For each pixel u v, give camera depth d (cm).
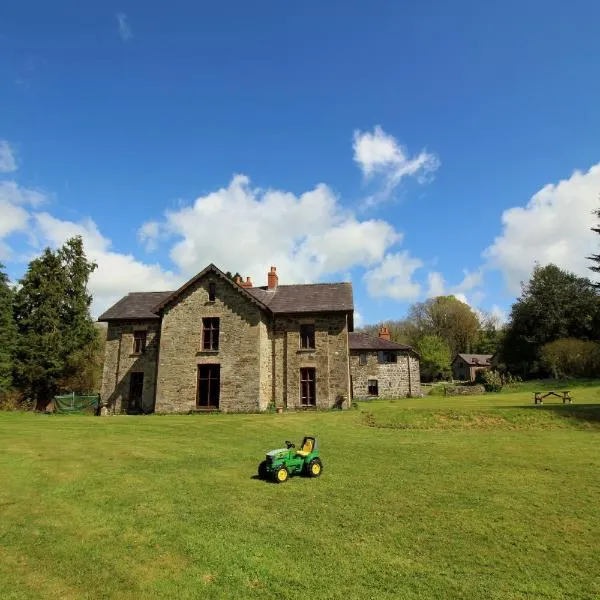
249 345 2920
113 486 1113
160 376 2966
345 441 1769
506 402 3058
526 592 619
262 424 2181
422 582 644
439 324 9419
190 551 739
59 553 732
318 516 910
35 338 3788
